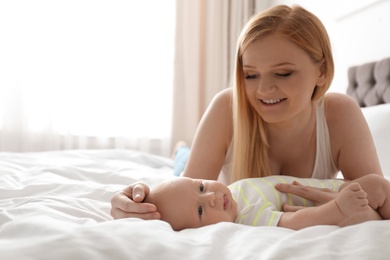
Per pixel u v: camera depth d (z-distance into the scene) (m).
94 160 2.10
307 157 1.29
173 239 0.60
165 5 3.50
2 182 1.35
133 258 0.52
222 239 0.65
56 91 3.28
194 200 0.90
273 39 0.99
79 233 0.56
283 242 0.60
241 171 1.23
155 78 3.50
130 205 0.86
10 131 3.19
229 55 3.58
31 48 3.22
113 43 3.39
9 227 0.62
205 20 3.65
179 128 3.57
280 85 1.00
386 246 0.59
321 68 1.12
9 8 3.17
